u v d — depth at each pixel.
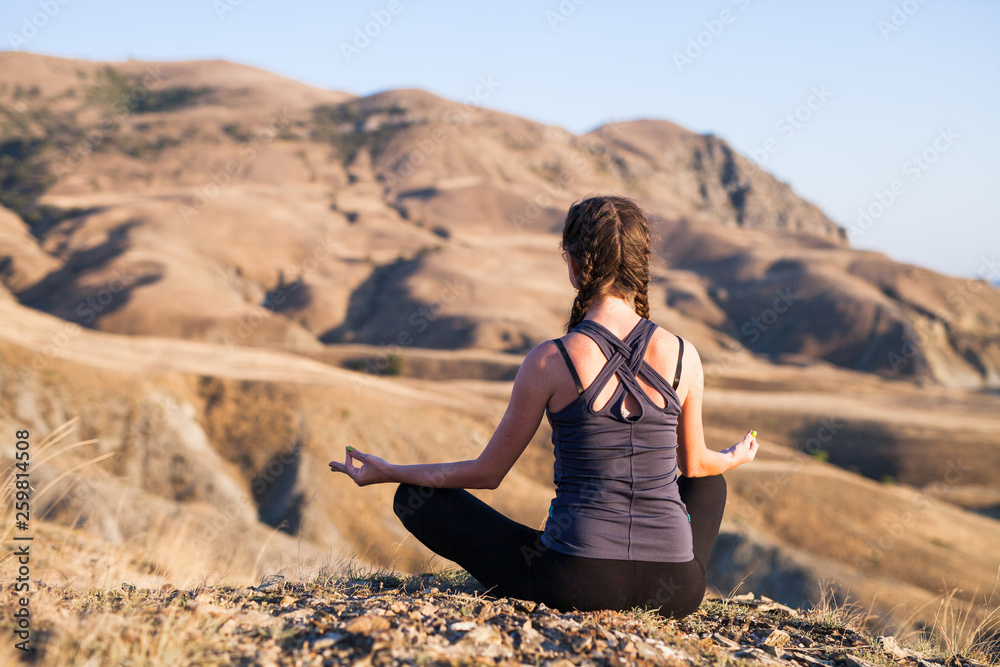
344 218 180.50
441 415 51.22
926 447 68.75
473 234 185.25
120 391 42.28
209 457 41.25
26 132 197.50
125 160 194.62
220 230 149.00
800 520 38.88
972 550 37.66
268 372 54.09
